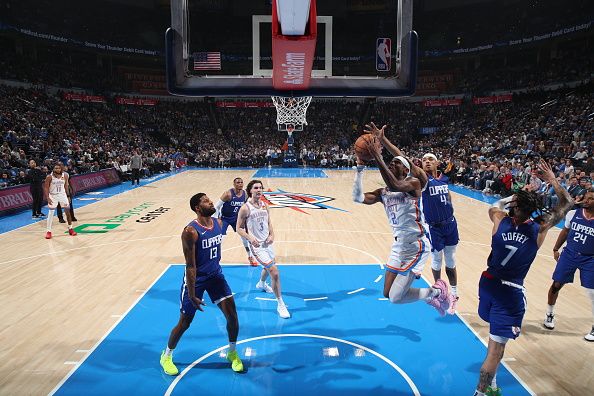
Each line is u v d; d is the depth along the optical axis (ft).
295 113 56.13
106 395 12.63
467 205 47.39
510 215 12.34
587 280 15.94
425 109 120.47
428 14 114.93
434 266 19.48
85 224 36.86
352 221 38.68
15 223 37.19
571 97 86.53
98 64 121.08
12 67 94.02
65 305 19.33
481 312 12.62
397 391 12.84
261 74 12.98
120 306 19.24
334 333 16.60
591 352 15.25
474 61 124.67
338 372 13.85
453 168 68.64
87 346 15.57
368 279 22.97
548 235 33.83
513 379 13.52
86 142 80.79
